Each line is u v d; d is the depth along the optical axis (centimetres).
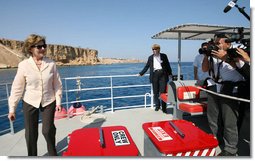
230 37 222
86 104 1273
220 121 299
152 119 452
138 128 396
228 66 247
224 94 244
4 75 4091
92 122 432
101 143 176
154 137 193
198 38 534
